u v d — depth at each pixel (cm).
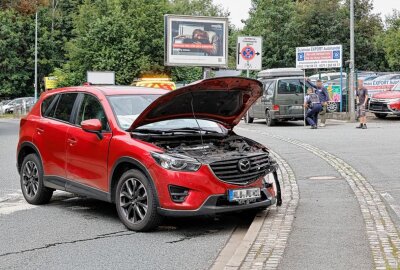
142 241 734
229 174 760
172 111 832
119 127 824
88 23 5306
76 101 923
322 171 1206
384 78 3039
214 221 843
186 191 741
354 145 1650
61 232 789
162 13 5219
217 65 3297
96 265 634
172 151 762
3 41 6294
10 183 1216
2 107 5538
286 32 5353
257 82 825
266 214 821
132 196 786
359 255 613
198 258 655
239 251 637
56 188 927
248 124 2791
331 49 2861
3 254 686
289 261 596
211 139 852
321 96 2406
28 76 6550
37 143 966
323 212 826
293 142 1791
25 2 4297
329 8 5662
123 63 5003
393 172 1173
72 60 5234
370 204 875
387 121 2653
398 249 631
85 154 861
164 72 5209
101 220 860
